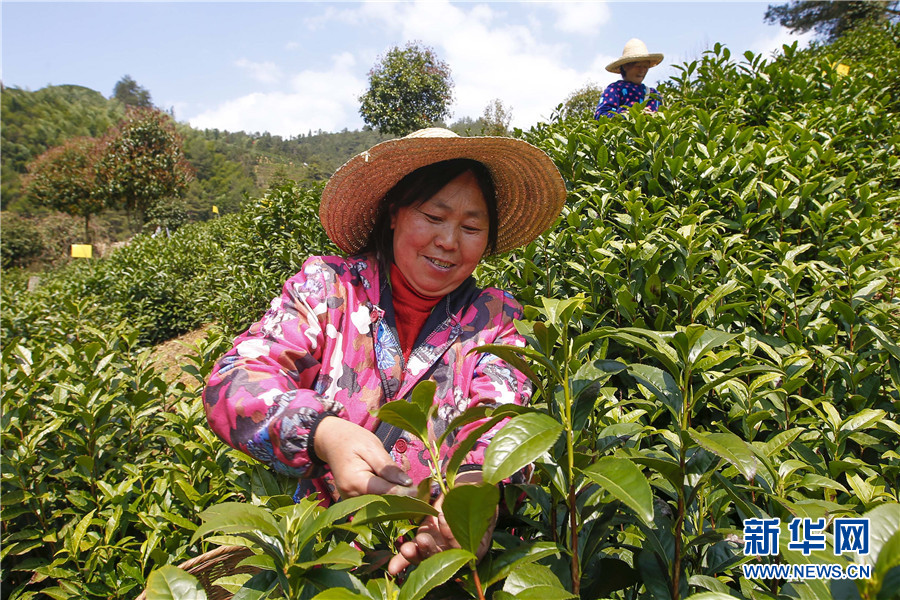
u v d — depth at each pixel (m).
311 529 0.90
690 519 1.37
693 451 1.21
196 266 10.45
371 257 1.67
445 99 21.67
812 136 3.51
